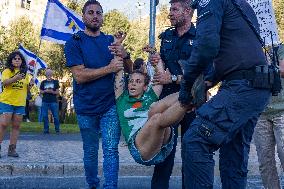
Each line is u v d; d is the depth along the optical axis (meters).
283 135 5.04
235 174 3.98
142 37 34.19
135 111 4.95
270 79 3.53
